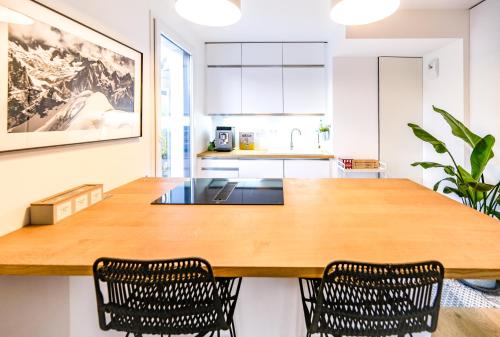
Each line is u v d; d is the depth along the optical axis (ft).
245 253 3.24
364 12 5.74
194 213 4.67
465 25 9.98
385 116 12.27
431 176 11.89
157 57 8.20
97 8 5.54
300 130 14.12
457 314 6.68
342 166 11.66
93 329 4.40
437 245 3.40
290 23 10.76
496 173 8.98
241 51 12.89
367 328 3.12
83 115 5.20
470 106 9.93
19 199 4.00
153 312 3.08
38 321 4.09
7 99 3.72
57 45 4.53
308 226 4.06
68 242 3.56
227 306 4.29
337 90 12.21
